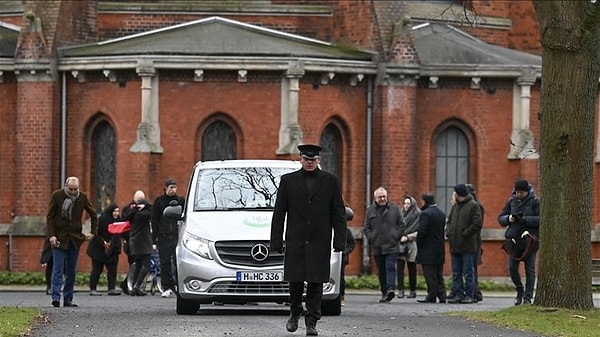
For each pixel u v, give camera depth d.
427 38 67.56
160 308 41.34
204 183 38.25
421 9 69.25
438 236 47.88
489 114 65.06
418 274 62.56
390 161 63.66
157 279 52.44
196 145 62.03
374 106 63.97
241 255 36.00
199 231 36.34
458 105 65.06
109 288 51.59
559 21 36.56
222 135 62.53
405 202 52.03
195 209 37.53
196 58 61.03
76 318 34.88
